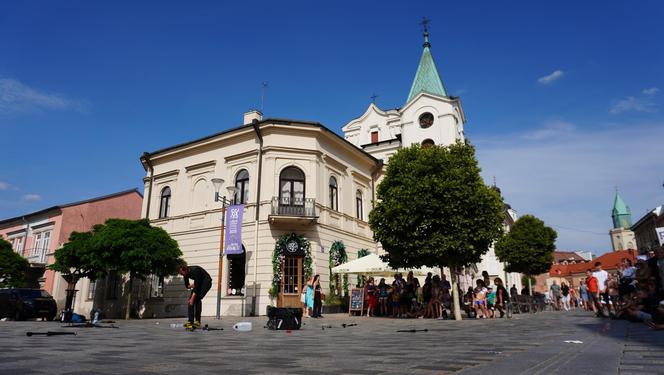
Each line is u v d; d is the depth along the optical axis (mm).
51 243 33594
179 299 24000
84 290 29109
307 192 23422
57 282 31391
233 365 4637
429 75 36938
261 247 22188
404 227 17594
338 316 19828
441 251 16766
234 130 24531
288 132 23891
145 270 20953
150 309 24938
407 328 11609
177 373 4086
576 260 118562
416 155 18875
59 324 13930
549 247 38500
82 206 33938
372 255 21734
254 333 10148
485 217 17453
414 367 4324
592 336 7359
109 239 20359
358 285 26172
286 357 5383
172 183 27172
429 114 35344
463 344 6770
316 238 23047
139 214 37188
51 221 34531
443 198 17297
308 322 15117
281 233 22422
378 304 21047
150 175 28297
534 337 7645
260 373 4066
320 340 8133
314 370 4234
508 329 10180
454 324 13164
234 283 22797
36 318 20297
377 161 30375
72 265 21391
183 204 26141
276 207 22328
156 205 27453
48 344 6930
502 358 4766
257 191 23016
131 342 7539
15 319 20094
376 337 8797
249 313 21438
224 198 19516
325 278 23266
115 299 26922
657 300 10055
